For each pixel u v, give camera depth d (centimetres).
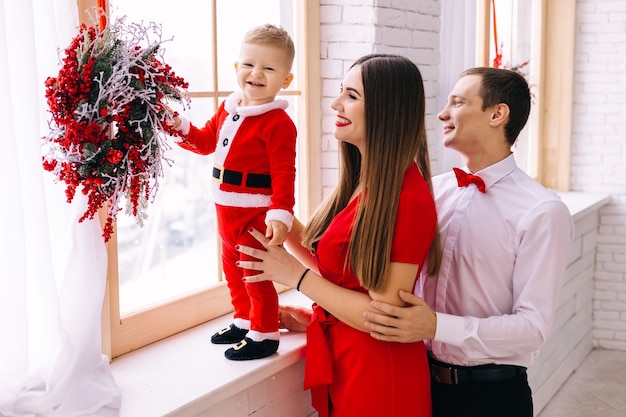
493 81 193
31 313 155
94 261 159
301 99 269
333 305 176
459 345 183
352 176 195
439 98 322
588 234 456
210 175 237
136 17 203
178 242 227
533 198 191
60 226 160
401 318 173
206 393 173
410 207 170
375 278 170
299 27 266
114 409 164
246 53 181
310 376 187
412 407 182
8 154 141
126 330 201
